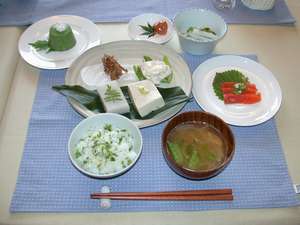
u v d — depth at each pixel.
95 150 0.41
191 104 0.50
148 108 0.47
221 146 0.43
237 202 0.40
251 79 0.53
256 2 0.63
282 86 0.53
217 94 0.51
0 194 0.41
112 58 0.51
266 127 0.48
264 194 0.41
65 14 0.63
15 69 0.55
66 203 0.40
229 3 0.66
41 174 0.42
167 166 0.43
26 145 0.45
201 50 0.55
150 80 0.50
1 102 0.51
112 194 0.40
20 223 0.38
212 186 0.42
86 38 0.58
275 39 0.60
